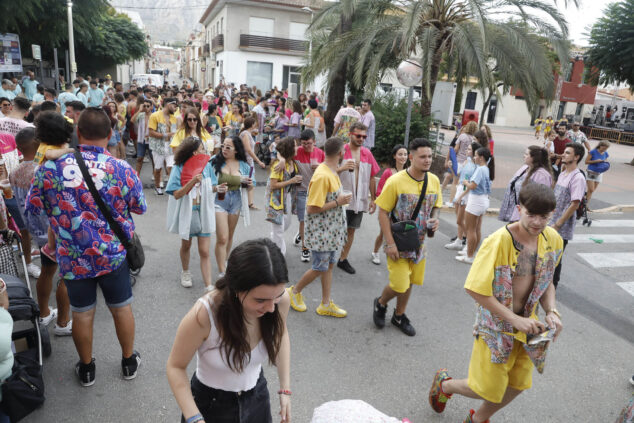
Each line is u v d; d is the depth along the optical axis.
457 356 4.12
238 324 1.77
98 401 3.19
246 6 33.25
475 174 6.11
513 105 41.28
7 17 18.00
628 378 4.01
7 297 2.88
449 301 5.29
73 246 2.88
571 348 4.50
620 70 20.08
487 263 2.54
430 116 12.27
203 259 4.77
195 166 4.48
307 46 18.06
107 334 4.03
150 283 5.09
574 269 6.90
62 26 23.58
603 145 10.23
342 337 4.31
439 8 12.09
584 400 3.64
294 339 4.21
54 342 3.84
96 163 2.87
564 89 32.88
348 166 5.10
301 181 5.56
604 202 11.67
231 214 5.14
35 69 30.12
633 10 18.62
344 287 5.48
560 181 5.21
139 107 9.75
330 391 3.50
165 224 7.17
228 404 1.99
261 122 12.98
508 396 2.81
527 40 11.93
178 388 1.83
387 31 12.56
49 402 3.14
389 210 4.09
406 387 3.62
